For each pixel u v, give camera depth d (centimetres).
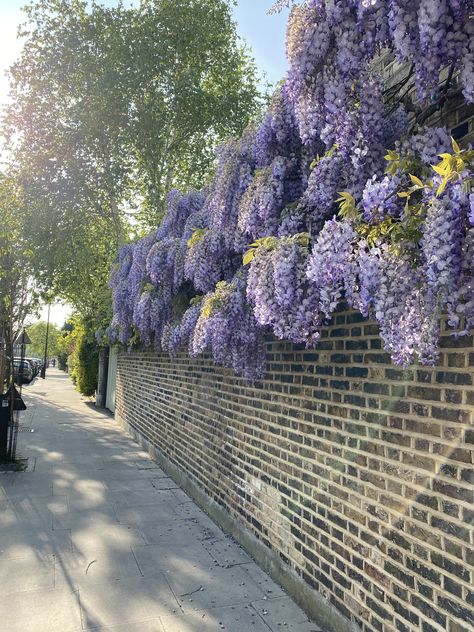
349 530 312
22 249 847
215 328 402
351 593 307
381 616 279
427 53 186
